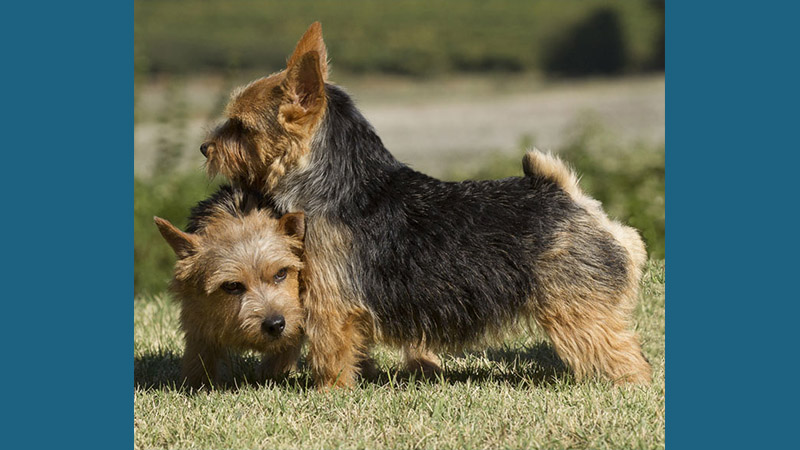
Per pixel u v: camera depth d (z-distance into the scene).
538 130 35.16
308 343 10.48
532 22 56.25
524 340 12.26
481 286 10.20
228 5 54.41
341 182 10.23
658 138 31.64
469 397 9.91
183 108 26.33
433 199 10.48
